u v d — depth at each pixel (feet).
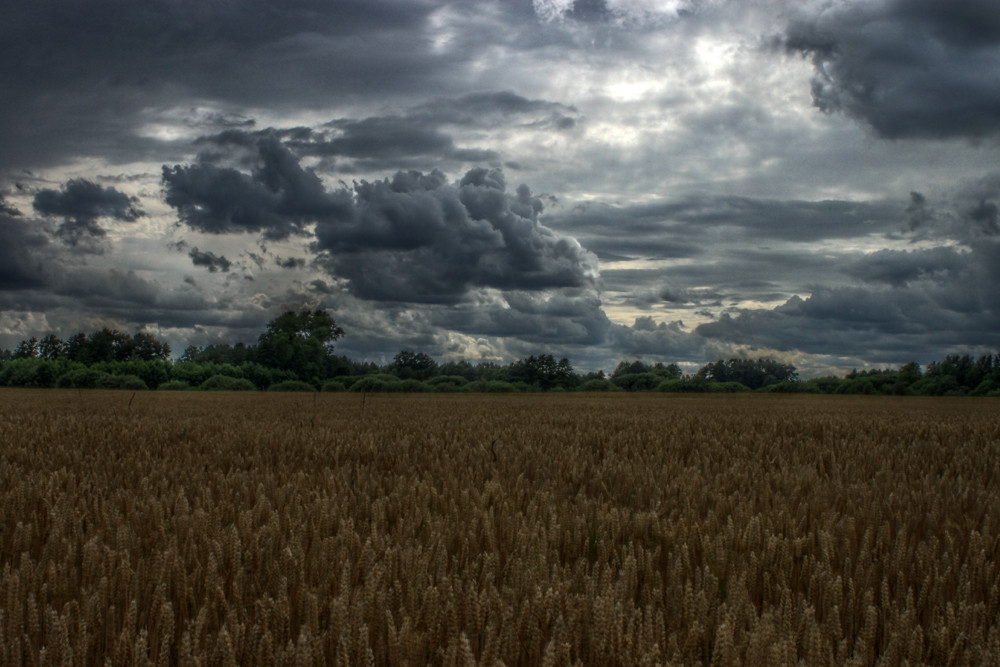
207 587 7.30
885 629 6.66
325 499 11.66
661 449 23.80
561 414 55.62
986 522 10.99
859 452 24.12
